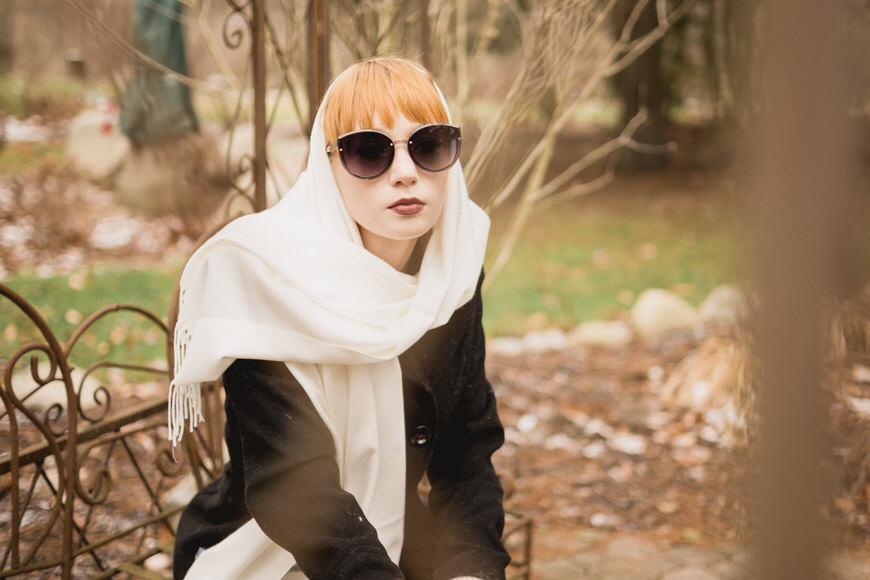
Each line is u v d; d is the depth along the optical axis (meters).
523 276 7.69
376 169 1.30
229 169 2.39
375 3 2.86
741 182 0.68
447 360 1.48
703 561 3.00
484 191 2.67
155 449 3.60
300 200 1.42
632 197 10.80
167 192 7.50
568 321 6.45
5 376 1.78
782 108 0.61
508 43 6.43
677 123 13.47
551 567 2.96
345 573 1.26
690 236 9.07
